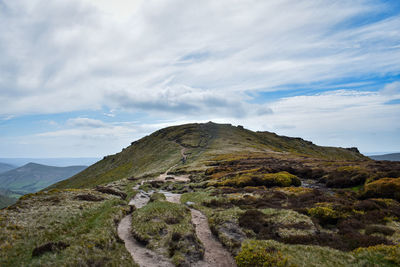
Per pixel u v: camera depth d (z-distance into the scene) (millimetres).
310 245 15875
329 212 20641
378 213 19688
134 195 45969
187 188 52906
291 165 64562
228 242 18531
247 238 18531
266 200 28609
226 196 33656
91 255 14336
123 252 16406
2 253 14250
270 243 16391
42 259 13609
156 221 22656
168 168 99438
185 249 16812
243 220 21422
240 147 139250
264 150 135250
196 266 15375
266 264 14000
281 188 36844
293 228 18547
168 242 18219
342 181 37094
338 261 13281
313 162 69750
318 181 43875
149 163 134000
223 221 22172
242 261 15156
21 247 15281
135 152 191625
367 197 27047
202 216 27047
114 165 184000
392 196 24875
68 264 13000
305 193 30375
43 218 20406
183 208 27891
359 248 14336
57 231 18281
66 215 21797
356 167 43844
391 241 14805
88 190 38031
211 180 55281
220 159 95062
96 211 25375
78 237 17203
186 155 129125
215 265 15719
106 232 18375
